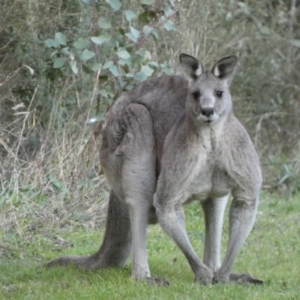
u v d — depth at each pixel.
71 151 17.22
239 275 12.65
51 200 16.45
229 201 18.55
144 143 12.76
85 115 17.97
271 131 23.16
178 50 19.52
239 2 22.38
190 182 12.05
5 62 18.36
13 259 14.24
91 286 12.16
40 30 18.50
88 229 16.33
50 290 12.04
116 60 17.73
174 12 18.64
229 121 12.03
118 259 13.41
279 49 23.61
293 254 15.20
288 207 19.16
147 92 13.21
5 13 17.95
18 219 15.68
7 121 18.27
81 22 18.27
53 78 18.50
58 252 14.91
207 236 12.74
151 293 11.76
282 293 12.05
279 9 23.75
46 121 18.38
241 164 12.00
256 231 16.94
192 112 11.91
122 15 18.55
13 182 16.30
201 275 12.17
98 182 17.28
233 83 22.27
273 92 23.41
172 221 12.15
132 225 12.80
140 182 12.73
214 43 20.91
